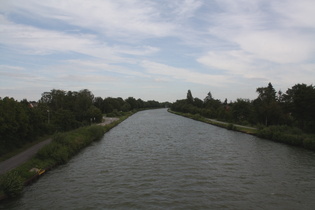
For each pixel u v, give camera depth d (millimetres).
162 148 39906
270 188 22062
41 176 25250
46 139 42750
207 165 29453
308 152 36969
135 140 48781
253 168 28219
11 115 32469
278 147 41062
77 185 22703
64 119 56031
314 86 50781
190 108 146500
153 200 19375
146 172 26656
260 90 82188
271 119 63031
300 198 19922
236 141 47250
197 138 51125
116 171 27109
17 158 28312
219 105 133250
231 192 21094
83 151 38281
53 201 19188
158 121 100000
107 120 94875
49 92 86500
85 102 81562
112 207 18203
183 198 19797
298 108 49656
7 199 19422
